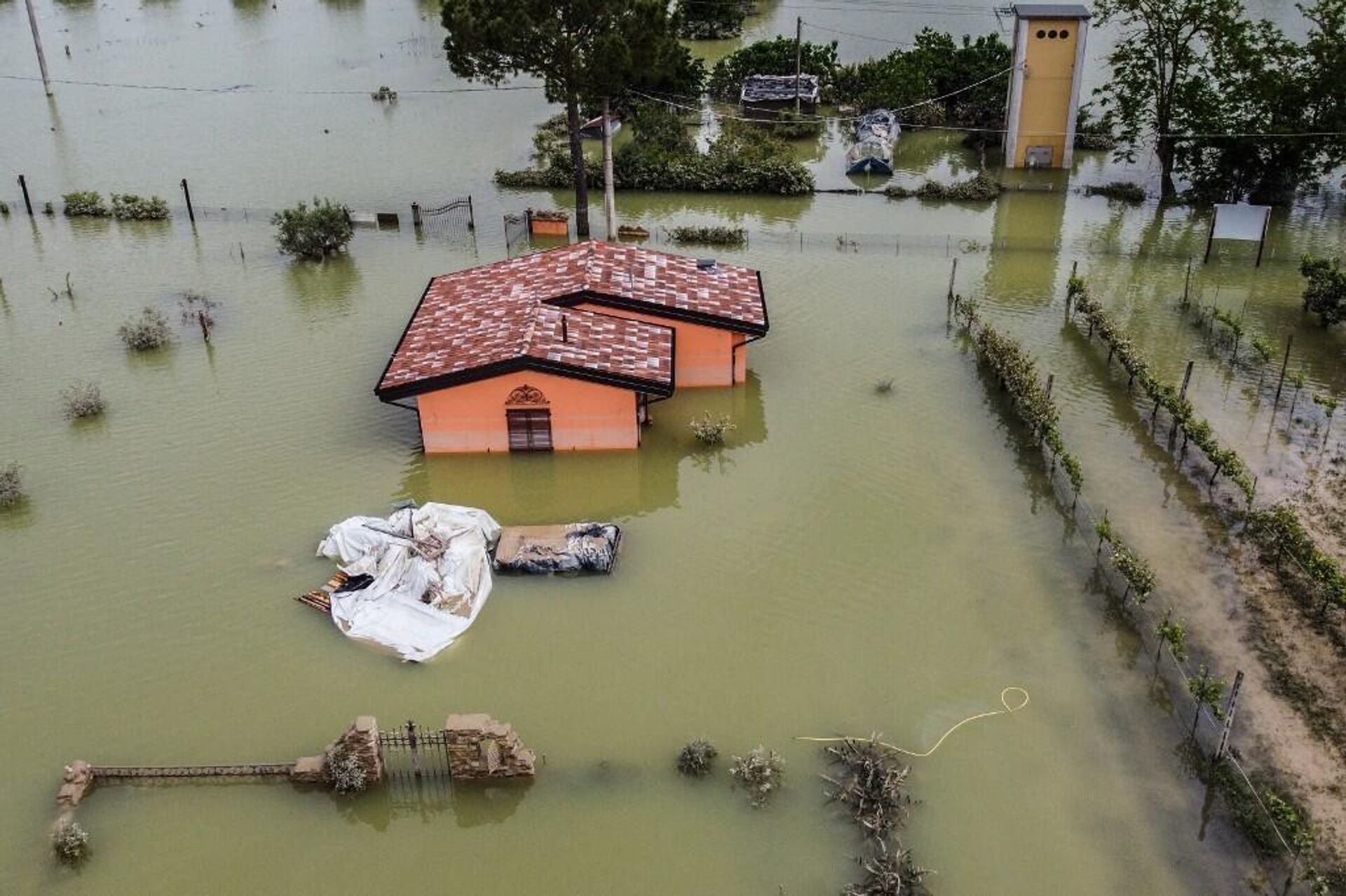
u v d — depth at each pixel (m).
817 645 23.11
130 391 33.28
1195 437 28.75
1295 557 25.12
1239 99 48.44
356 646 23.12
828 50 64.56
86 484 28.70
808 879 18.19
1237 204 43.47
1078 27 50.44
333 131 60.16
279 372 34.25
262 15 92.00
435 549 25.17
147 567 25.52
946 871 18.28
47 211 47.97
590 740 20.84
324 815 19.50
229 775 19.95
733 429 31.08
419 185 51.66
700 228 45.81
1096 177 52.97
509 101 65.56
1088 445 30.17
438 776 20.08
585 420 29.31
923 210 49.12
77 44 81.31
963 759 20.44
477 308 32.12
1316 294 36.84
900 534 26.58
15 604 24.39
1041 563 25.50
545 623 23.77
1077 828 19.05
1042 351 35.50
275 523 27.03
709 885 18.12
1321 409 31.80
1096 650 22.94
